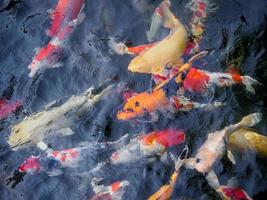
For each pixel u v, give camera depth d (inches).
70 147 166.1
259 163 159.9
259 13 176.9
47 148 166.6
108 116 167.9
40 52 177.9
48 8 184.4
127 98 169.0
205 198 157.8
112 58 174.7
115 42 176.9
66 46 177.9
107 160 163.9
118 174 162.4
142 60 172.9
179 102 167.3
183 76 169.8
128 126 166.2
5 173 165.8
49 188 163.3
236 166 160.1
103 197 160.6
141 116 166.7
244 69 170.1
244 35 174.4
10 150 167.5
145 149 163.5
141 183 161.0
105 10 181.2
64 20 180.9
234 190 157.9
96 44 177.2
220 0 179.5
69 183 163.2
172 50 173.0
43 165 165.3
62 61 176.1
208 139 163.0
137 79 171.0
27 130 168.7
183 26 176.1
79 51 176.9
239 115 165.2
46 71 175.6
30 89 174.1
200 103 167.0
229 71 169.9
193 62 171.2
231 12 177.6
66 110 170.1
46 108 170.9
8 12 186.1
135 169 162.4
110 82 171.8
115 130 166.4
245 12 177.5
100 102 169.8
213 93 167.9
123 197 160.1
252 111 165.3
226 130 163.6
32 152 166.7
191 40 173.9
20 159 166.4
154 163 162.2
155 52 173.3
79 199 161.2
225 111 165.8
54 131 168.1
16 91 174.4
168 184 159.9
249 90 167.6
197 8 178.7
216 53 172.2
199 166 160.7
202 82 169.0
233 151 161.5
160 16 178.5
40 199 162.6
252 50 172.2
